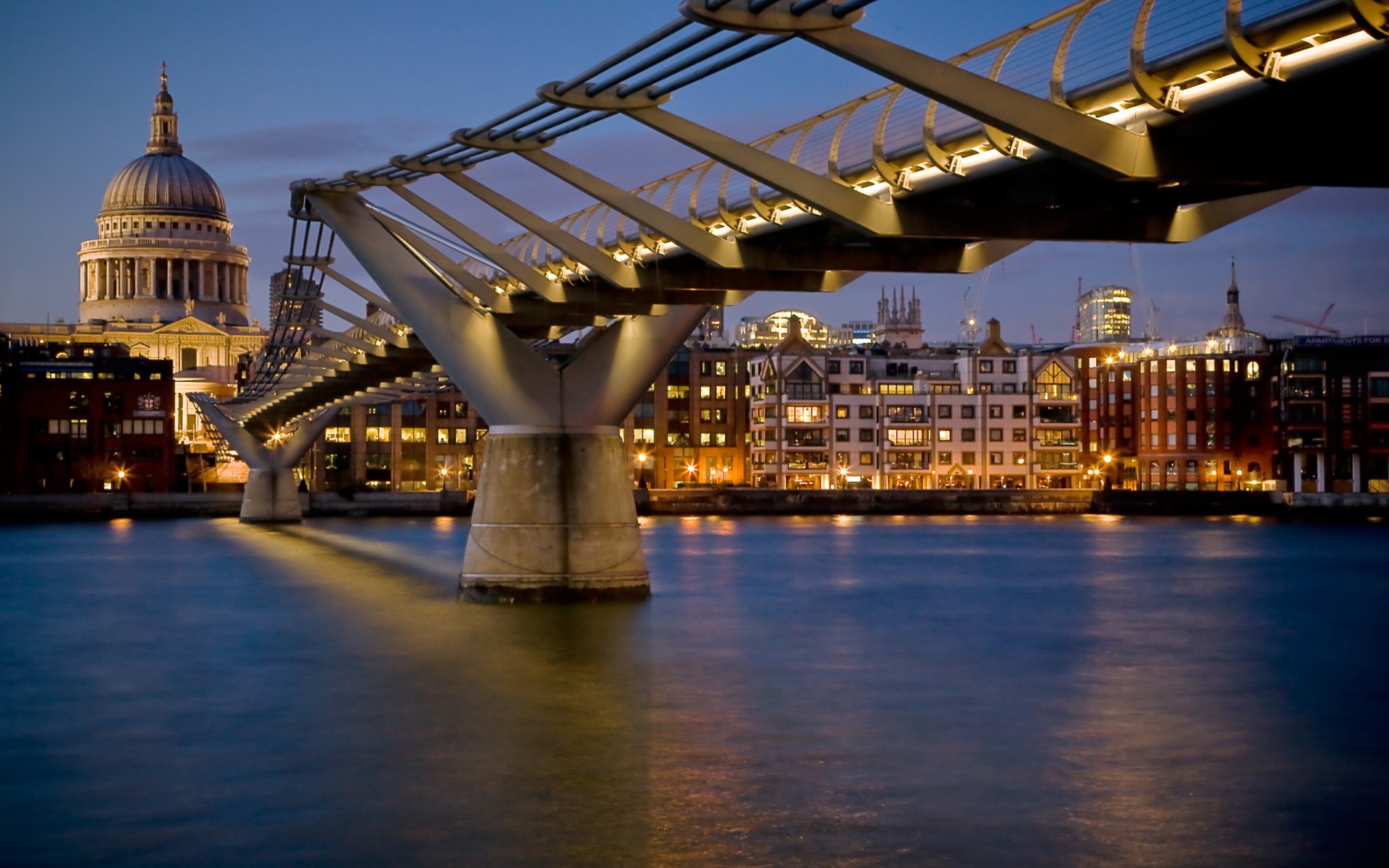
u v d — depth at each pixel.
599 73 31.94
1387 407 167.62
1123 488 184.25
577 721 37.94
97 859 26.53
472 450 191.88
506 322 57.81
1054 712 39.56
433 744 35.41
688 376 191.25
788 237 42.09
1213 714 39.53
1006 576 84.38
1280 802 29.92
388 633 54.62
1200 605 69.56
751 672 45.91
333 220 56.34
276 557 99.12
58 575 86.12
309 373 96.94
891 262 42.84
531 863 25.98
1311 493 165.25
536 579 57.84
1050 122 27.91
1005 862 25.86
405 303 56.56
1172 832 27.75
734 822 28.38
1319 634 58.28
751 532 131.50
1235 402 177.88
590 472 57.81
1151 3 26.80
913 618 61.97
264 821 28.80
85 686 44.81
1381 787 31.16
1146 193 34.62
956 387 183.38
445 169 47.44
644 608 57.88
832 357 183.38
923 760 33.50
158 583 80.19
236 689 43.62
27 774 32.81
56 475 177.88
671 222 41.97
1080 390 188.12
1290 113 27.19
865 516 165.62
